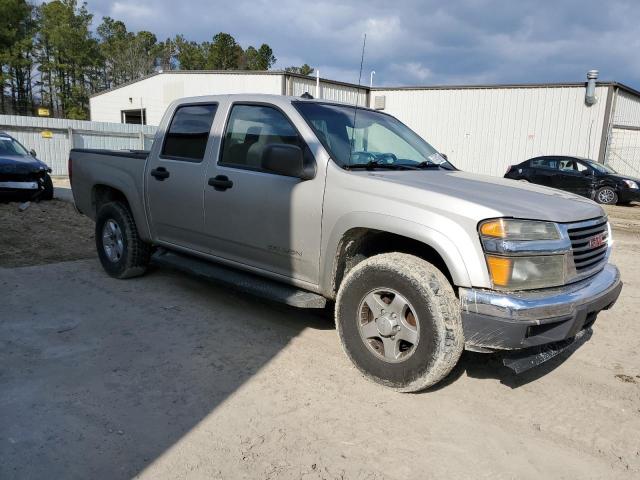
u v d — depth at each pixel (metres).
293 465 2.68
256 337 4.28
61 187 16.08
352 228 3.55
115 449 2.75
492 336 3.01
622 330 4.84
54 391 3.30
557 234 3.17
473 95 24.75
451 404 3.35
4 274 5.71
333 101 4.57
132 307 4.84
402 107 26.62
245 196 4.19
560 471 2.73
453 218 3.14
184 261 4.96
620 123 23.39
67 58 70.88
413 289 3.21
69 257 6.62
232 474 2.59
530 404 3.40
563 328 3.11
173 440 2.84
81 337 4.14
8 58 63.19
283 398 3.32
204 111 4.76
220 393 3.36
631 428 3.17
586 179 17.50
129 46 81.25
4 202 10.58
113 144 25.39
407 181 3.55
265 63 87.38
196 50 88.69
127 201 5.57
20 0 63.72
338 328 3.68
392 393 3.44
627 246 9.30
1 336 4.09
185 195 4.71
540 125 23.45
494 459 2.81
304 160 3.85
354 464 2.71
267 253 4.14
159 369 3.65
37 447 2.74
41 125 22.77
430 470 2.69
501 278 3.02
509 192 3.58
